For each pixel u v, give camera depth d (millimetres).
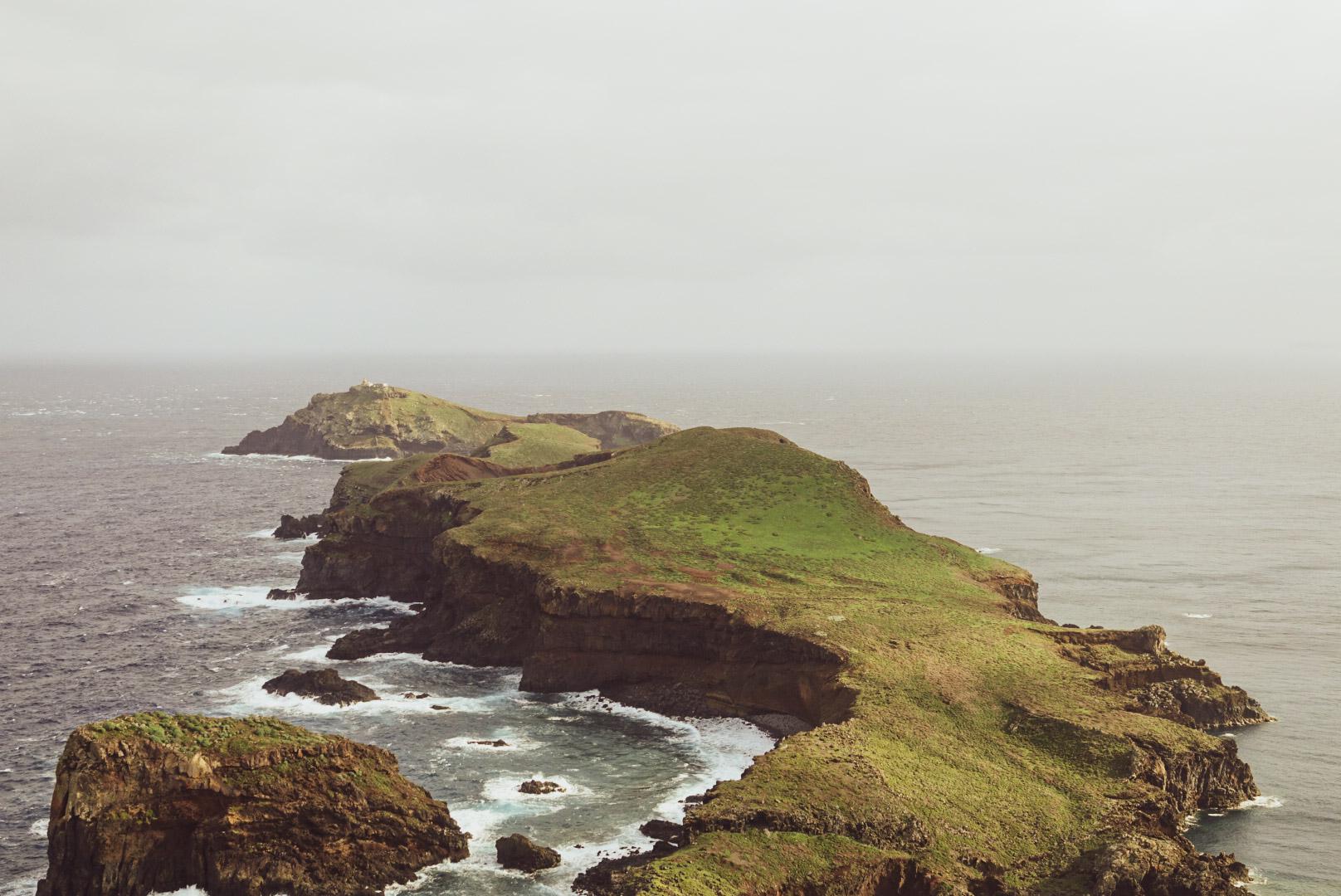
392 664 118125
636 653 108688
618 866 71812
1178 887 69438
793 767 76812
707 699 103438
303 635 127938
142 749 69500
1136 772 80500
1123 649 103375
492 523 133625
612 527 133625
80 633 125625
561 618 111000
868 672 93000
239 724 75062
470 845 76688
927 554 128500
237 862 69875
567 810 82375
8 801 82625
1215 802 83938
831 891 66750
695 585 113438
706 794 75375
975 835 72812
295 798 72250
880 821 71500
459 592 124125
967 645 99375
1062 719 86250
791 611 105812
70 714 100250
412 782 86562
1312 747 94000
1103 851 70812
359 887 70750
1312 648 121125
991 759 82562
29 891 70188
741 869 66000
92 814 67312
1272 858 76125
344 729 98188
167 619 132875
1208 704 97750
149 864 69438
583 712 104000
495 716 102438
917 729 85188
